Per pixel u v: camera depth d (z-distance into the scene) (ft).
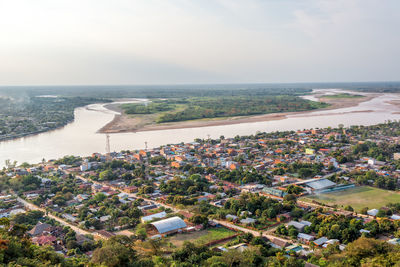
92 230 620.90
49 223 636.07
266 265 450.30
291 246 533.55
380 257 424.05
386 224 584.40
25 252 393.29
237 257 453.17
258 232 601.62
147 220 638.94
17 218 632.38
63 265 403.75
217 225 637.71
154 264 440.04
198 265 445.37
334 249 500.33
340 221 592.19
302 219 645.92
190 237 577.84
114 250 433.89
